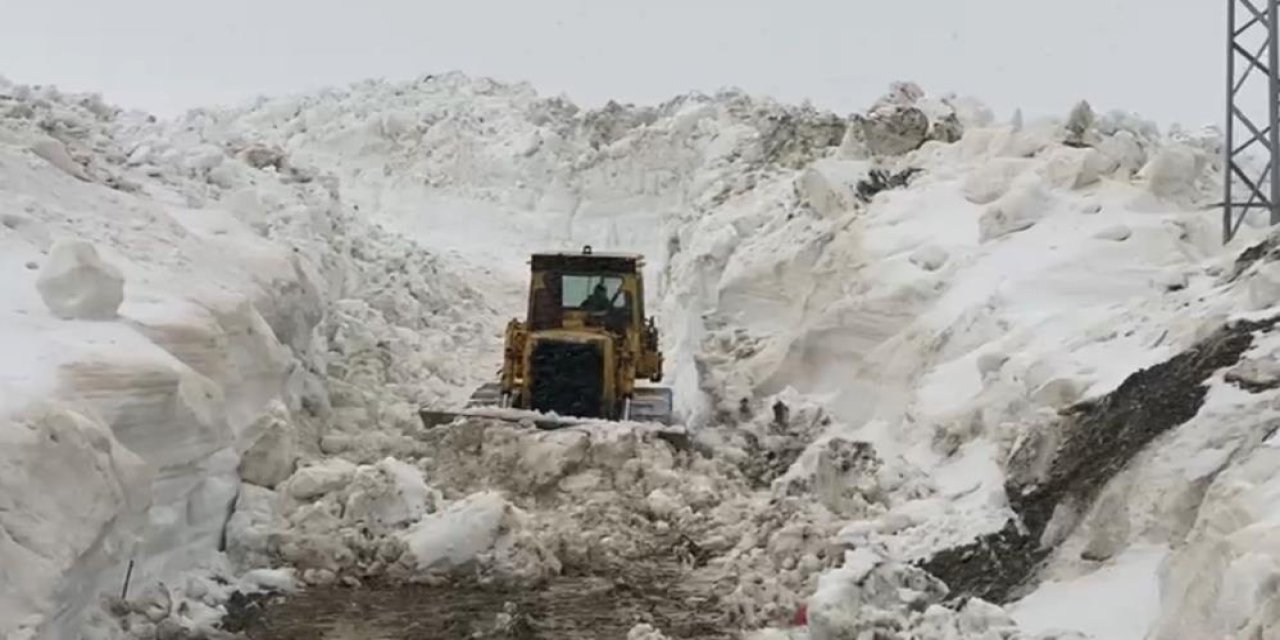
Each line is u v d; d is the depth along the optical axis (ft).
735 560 29.19
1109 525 24.26
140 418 23.07
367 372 43.37
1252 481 20.59
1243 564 17.26
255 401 30.32
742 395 39.65
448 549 28.17
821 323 38.91
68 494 19.99
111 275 25.77
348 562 28.07
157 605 22.91
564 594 27.48
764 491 34.50
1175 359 26.61
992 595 24.48
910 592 22.38
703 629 25.27
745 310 43.78
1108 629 21.26
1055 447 26.58
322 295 41.24
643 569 29.27
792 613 25.64
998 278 35.83
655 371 42.37
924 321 36.14
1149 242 35.53
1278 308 26.76
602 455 34.42
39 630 18.38
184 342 26.81
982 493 27.71
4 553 18.54
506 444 34.88
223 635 23.75
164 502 24.36
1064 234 37.22
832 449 31.78
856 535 27.35
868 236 41.73
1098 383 27.61
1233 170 35.63
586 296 41.19
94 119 50.42
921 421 32.32
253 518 28.07
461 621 25.44
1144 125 49.16
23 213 31.01
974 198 42.14
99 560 20.85
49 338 23.61
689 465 35.78
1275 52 33.63
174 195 42.22
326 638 24.21
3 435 19.49
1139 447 24.99
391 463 30.07
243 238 38.63
